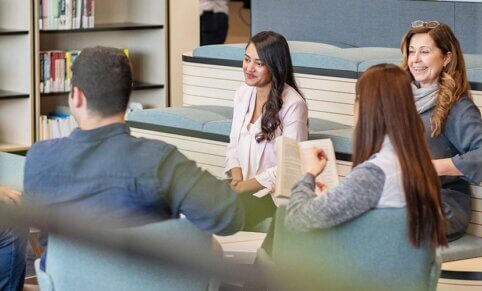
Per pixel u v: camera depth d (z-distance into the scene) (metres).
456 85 4.20
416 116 2.73
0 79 7.18
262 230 4.13
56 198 2.57
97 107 2.62
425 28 4.23
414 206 2.66
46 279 2.52
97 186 2.56
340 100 5.24
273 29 7.07
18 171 3.88
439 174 4.08
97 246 1.31
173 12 7.71
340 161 4.61
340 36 6.67
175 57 7.78
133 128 5.64
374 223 2.67
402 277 2.70
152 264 1.29
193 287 2.38
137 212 2.56
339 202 2.65
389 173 2.67
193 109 5.67
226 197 2.61
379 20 6.43
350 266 2.68
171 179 2.57
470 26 5.91
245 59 4.46
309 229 2.69
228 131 5.14
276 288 1.32
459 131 4.15
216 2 10.23
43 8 7.01
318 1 6.77
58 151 2.62
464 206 4.29
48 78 7.11
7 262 3.82
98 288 2.41
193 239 2.55
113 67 2.64
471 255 4.20
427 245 2.72
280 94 4.43
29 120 7.05
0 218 1.30
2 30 6.91
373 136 2.74
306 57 5.39
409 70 4.29
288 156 3.14
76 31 7.20
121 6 7.88
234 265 1.27
